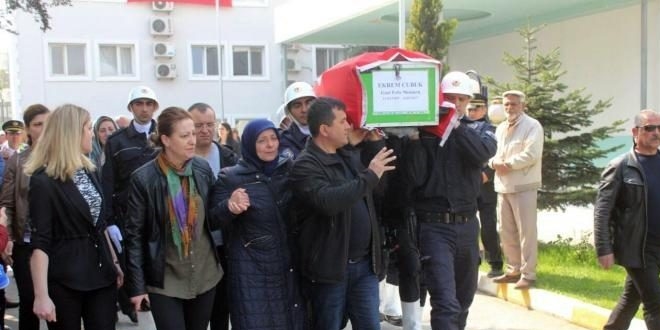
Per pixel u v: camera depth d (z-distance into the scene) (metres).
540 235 10.66
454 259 4.95
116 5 23.86
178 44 24.64
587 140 8.98
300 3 20.23
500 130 7.15
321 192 3.94
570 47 17.25
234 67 25.48
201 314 4.30
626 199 4.75
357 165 4.33
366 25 18.95
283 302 4.24
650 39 14.81
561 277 7.43
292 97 5.43
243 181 4.30
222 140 11.92
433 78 4.44
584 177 8.98
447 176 4.86
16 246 5.07
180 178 4.21
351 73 4.39
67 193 3.98
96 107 23.88
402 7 11.75
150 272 4.10
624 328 5.05
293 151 5.39
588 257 8.38
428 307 6.96
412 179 4.89
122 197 5.88
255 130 4.30
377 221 4.66
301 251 4.14
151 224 4.11
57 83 23.42
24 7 13.96
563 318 6.41
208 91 25.08
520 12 17.53
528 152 6.79
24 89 23.17
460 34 21.55
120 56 24.14
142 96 5.98
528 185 6.89
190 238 4.17
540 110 8.85
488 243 7.54
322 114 4.10
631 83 15.36
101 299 4.15
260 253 4.23
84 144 4.10
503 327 6.23
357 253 4.23
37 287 3.88
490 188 7.44
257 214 4.23
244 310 4.22
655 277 4.73
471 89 4.84
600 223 4.86
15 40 22.94
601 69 16.25
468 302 5.12
